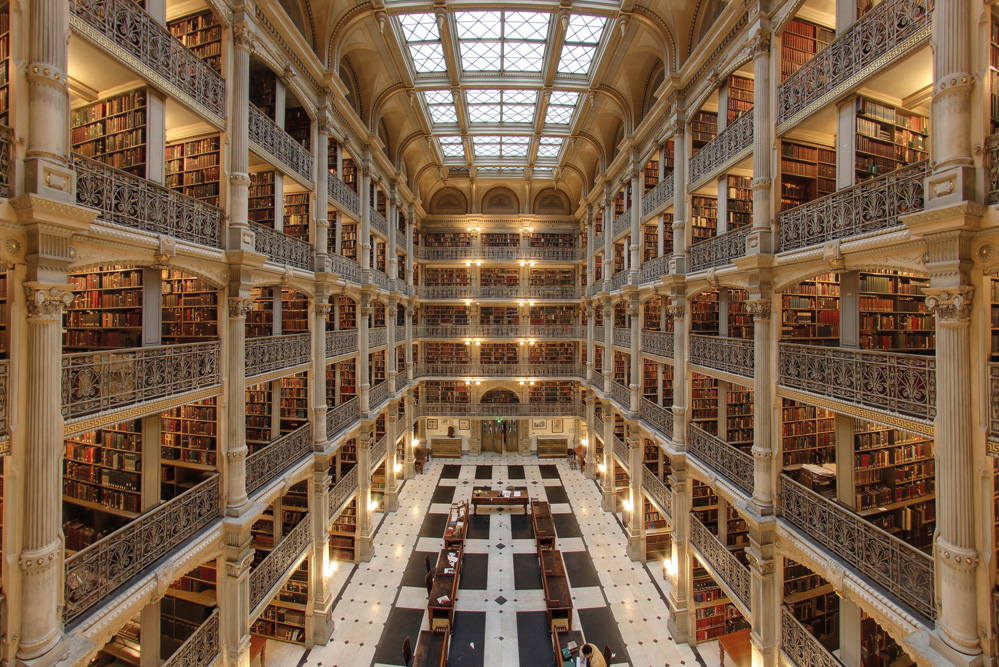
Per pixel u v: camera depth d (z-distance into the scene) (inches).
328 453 382.0
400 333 764.6
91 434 269.1
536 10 386.3
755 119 285.6
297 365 363.3
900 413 194.7
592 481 759.7
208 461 295.3
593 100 525.3
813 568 241.9
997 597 158.4
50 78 159.9
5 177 151.3
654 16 393.7
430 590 412.8
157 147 229.0
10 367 155.3
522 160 786.2
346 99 454.6
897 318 280.7
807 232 252.2
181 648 227.5
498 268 903.1
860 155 235.0
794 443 312.3
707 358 360.2
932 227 168.6
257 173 343.6
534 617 410.0
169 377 229.6
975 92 163.3
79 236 178.5
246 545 273.3
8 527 154.6
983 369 162.7
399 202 690.8
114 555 194.4
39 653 157.2
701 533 357.4
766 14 275.9
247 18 279.3
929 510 267.3
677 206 395.5
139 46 209.8
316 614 376.5
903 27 191.5
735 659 326.6
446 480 762.2
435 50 470.9
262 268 298.5
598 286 725.3
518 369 852.0
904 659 250.5
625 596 441.1
